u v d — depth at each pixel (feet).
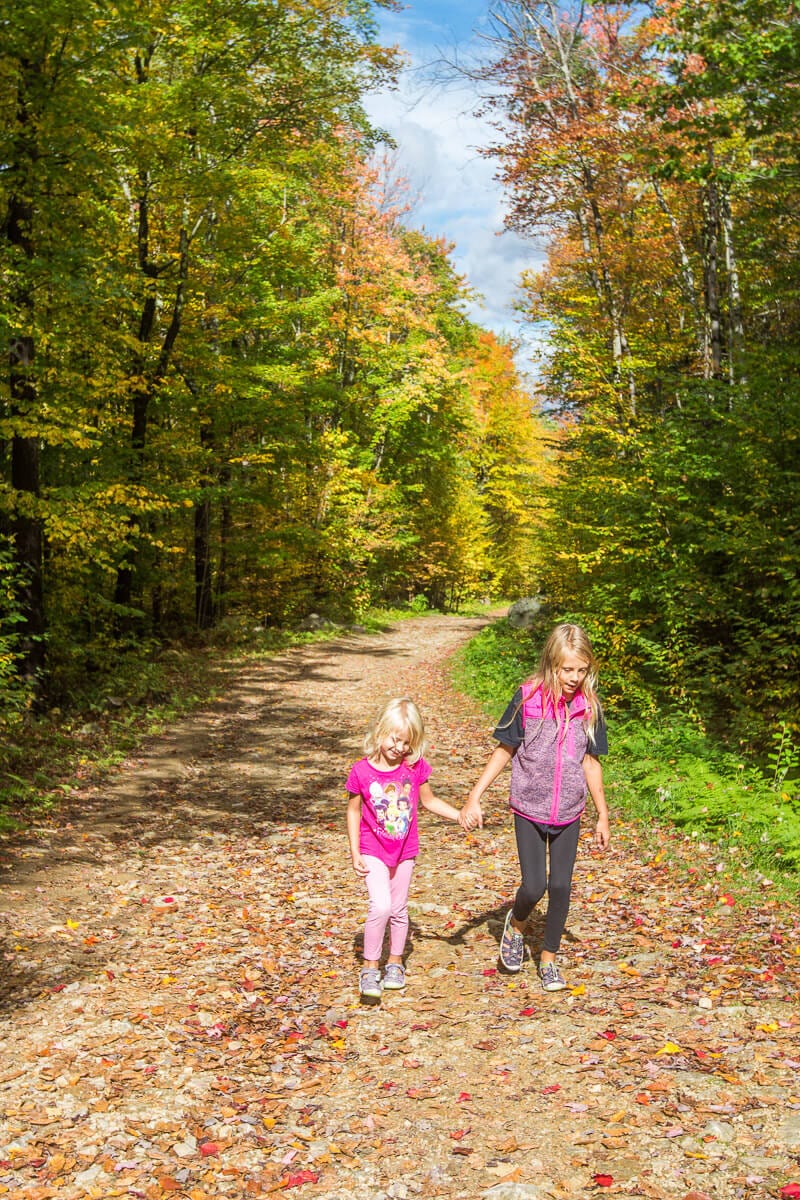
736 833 23.80
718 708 37.73
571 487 58.75
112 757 36.91
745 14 36.68
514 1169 10.38
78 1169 10.67
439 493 138.31
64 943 18.47
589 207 64.64
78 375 43.70
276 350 83.30
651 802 27.40
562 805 15.24
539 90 61.82
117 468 51.16
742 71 36.42
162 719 45.85
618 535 44.34
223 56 58.44
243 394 71.31
